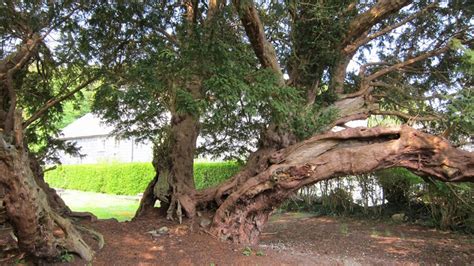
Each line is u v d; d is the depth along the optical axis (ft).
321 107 24.64
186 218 22.80
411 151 19.19
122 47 20.47
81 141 102.22
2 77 21.85
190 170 24.35
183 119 24.50
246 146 29.66
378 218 38.99
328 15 22.13
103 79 22.67
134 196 72.13
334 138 20.43
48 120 28.76
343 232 31.24
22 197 13.32
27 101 26.89
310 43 23.41
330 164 19.76
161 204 24.43
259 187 20.42
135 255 17.25
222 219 21.20
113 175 81.30
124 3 18.72
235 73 15.96
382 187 39.73
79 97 33.04
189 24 17.38
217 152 30.53
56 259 15.55
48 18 19.33
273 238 27.86
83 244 16.40
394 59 31.45
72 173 94.53
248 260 17.99
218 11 18.84
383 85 27.61
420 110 25.54
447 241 27.61
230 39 20.20
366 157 19.27
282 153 21.16
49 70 25.44
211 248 19.13
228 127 25.02
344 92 28.71
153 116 25.99
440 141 19.15
